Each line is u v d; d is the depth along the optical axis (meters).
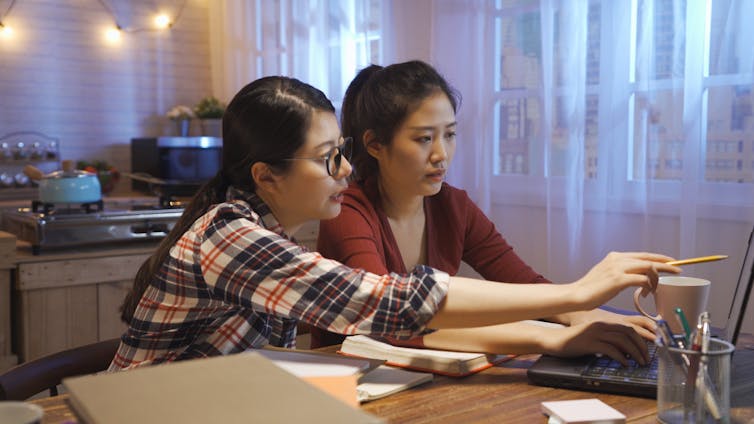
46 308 2.84
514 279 1.67
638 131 2.54
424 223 1.64
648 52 2.48
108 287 2.98
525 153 2.99
